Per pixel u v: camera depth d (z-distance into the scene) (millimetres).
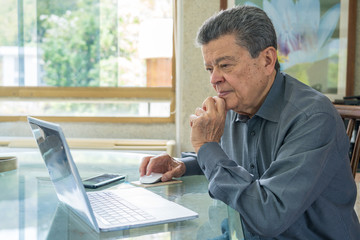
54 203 913
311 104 941
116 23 2754
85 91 2793
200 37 1017
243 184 887
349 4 2549
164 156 1219
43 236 692
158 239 689
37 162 1425
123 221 762
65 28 2764
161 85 2773
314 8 2549
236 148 1183
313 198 874
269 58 1003
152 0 2740
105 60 2781
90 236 696
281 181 848
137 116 2797
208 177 975
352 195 1023
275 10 2547
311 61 2576
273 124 1036
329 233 957
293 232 934
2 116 2783
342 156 961
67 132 2812
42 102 2820
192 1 2535
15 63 2775
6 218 796
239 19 970
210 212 868
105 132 2811
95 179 1138
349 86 2580
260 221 823
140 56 2758
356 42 2592
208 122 1022
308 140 890
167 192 1046
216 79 1014
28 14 2750
